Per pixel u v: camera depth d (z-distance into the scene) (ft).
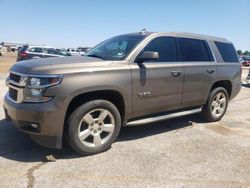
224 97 22.56
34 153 14.80
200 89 20.03
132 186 11.89
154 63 17.02
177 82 18.17
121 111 16.21
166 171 13.38
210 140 18.01
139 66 16.11
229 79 22.40
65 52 69.56
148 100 16.76
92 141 14.98
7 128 18.38
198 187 12.07
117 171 13.17
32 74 13.57
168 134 18.85
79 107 14.12
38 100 13.38
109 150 15.61
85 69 14.12
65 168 13.26
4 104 15.43
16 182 11.84
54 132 13.58
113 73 14.96
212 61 21.06
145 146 16.47
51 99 13.33
